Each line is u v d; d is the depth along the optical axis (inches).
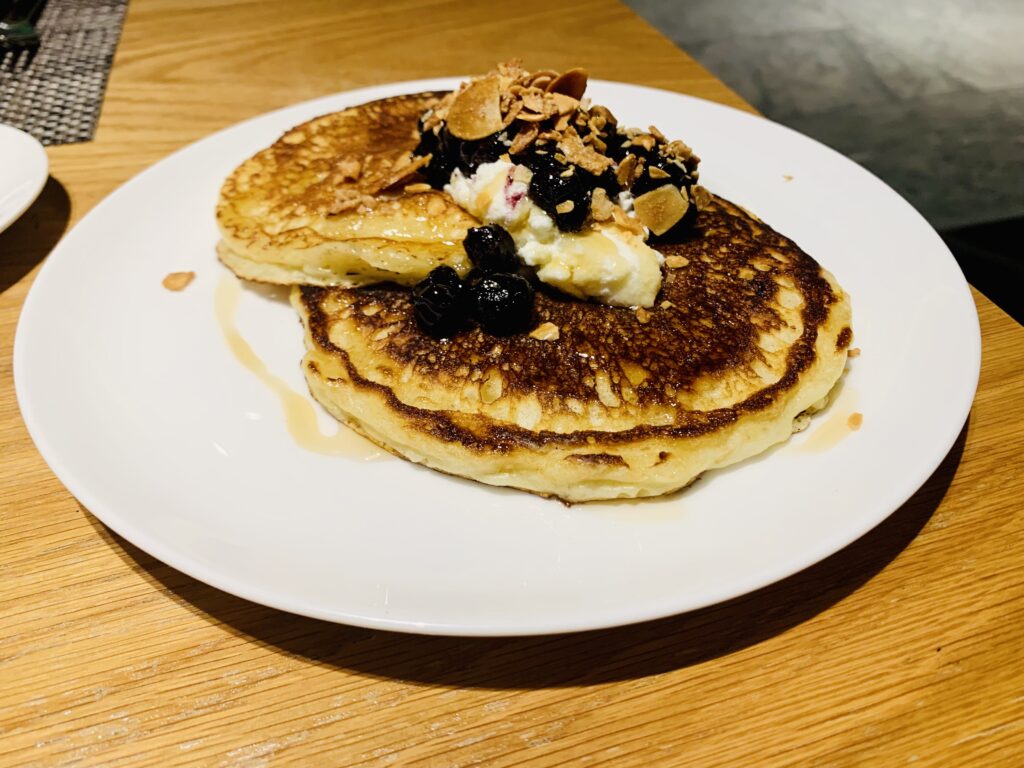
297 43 15.5
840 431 7.5
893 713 5.8
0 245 10.4
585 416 7.3
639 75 14.5
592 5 16.9
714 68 18.7
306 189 9.6
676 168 8.8
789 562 6.2
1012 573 6.7
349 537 6.6
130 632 6.3
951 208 14.0
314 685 6.0
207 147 11.3
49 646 6.2
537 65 14.7
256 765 5.5
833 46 19.3
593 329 7.9
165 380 8.1
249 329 8.9
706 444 7.1
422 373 7.7
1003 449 7.7
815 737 5.7
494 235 8.0
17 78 13.9
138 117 13.2
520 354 7.7
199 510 6.7
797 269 8.7
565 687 6.0
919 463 6.9
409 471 7.3
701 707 5.9
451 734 5.7
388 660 6.1
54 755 5.5
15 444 7.8
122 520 6.4
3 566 6.8
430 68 14.7
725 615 6.4
